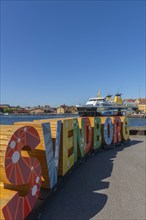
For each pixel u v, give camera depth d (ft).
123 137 45.39
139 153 36.63
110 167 27.55
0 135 12.17
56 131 19.40
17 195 12.28
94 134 34.40
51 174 17.63
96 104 184.03
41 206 15.21
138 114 287.89
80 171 25.67
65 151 21.63
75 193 19.19
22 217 12.68
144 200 18.08
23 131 12.89
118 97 210.59
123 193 19.42
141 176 24.09
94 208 16.51
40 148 16.63
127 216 15.44
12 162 11.94
